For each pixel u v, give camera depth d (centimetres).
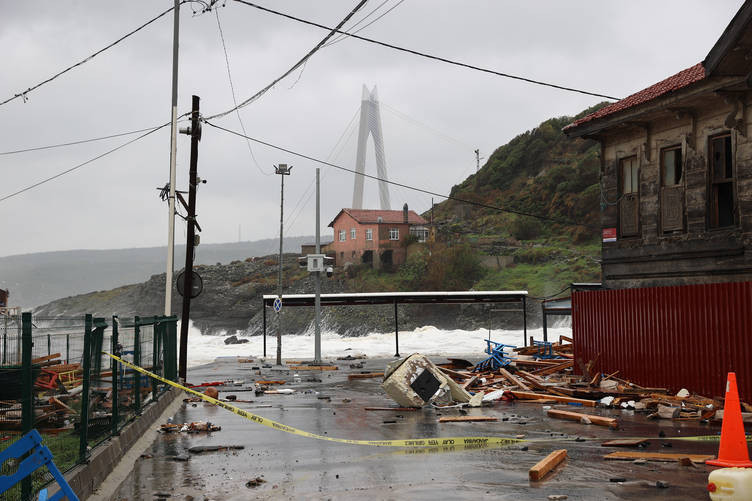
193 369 3406
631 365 1905
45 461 541
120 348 1124
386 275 10688
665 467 883
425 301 4338
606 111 2177
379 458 1021
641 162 2133
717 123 1859
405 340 6241
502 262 10550
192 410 1725
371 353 4856
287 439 1226
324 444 1162
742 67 1466
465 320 8869
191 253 2595
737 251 1778
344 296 4300
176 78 2483
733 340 1535
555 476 847
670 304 1739
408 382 1691
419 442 1159
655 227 2067
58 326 959
